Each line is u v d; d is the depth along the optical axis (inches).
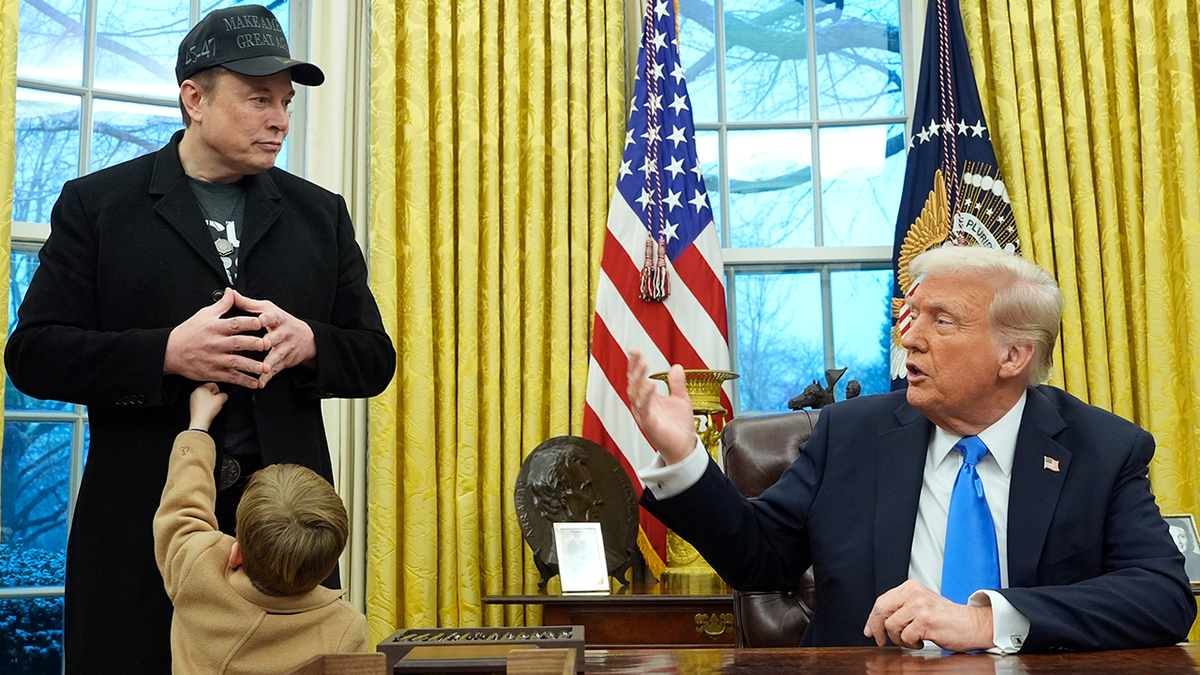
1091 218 134.1
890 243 147.6
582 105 135.3
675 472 56.6
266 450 70.7
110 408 69.1
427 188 130.1
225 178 75.7
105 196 72.4
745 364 145.3
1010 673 37.6
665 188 136.1
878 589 60.1
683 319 132.1
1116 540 56.8
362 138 133.8
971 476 60.3
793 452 95.7
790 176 149.9
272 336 69.3
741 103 151.5
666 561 127.6
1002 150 137.3
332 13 133.7
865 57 152.5
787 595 91.8
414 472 124.7
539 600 103.0
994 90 139.2
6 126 110.7
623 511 119.0
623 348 130.0
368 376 77.3
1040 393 63.5
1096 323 132.1
